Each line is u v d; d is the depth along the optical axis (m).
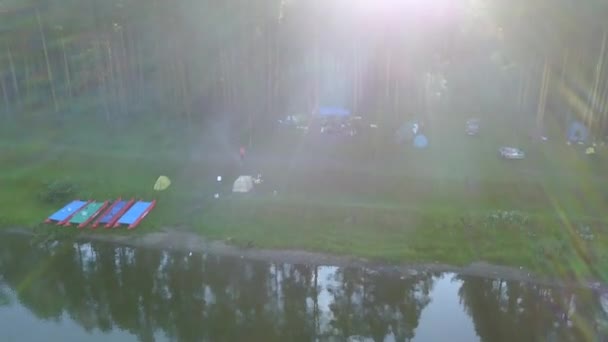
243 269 28.55
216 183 37.81
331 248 30.36
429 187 35.22
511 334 22.33
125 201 36.06
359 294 25.94
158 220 33.88
